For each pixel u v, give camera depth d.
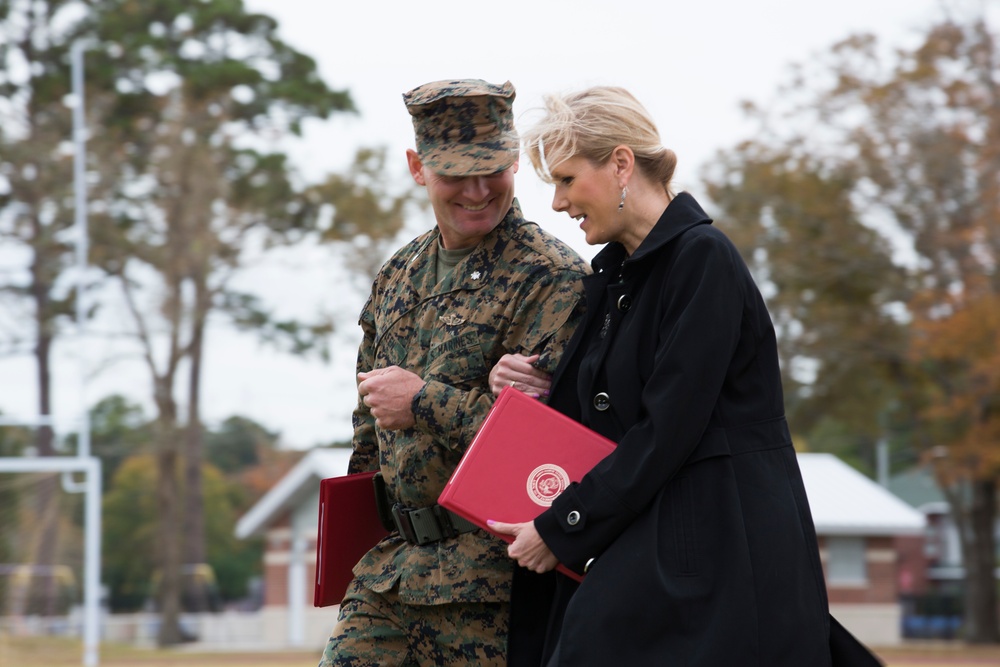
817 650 5.04
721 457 5.08
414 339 6.27
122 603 78.88
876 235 40.41
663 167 5.51
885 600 55.06
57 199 51.78
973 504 48.41
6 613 40.59
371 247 48.44
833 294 42.19
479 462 5.45
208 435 69.44
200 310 53.31
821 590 5.18
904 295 40.16
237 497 87.44
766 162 40.41
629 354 5.31
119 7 55.19
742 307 5.17
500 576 5.89
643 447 5.02
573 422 5.44
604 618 4.98
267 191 51.97
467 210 6.02
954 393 41.72
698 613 4.93
